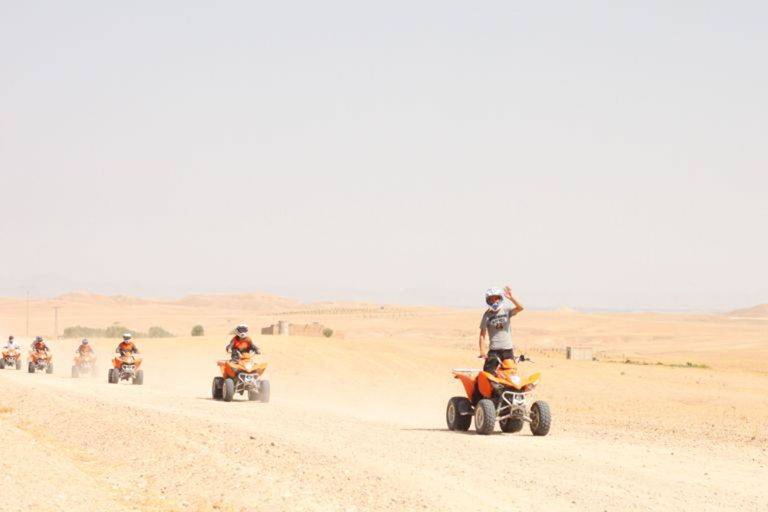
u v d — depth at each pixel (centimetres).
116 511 2123
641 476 2464
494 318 3306
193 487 2370
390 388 7225
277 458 2633
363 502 2078
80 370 7438
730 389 7925
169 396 5028
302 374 8369
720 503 2119
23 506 2066
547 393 7162
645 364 12444
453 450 2794
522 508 2003
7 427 3294
